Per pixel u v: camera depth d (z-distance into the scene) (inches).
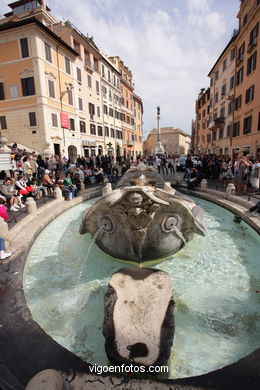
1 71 842.8
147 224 161.9
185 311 140.7
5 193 345.1
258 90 739.4
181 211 173.9
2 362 92.6
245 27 815.7
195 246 231.8
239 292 159.9
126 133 1786.4
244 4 857.5
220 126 1206.9
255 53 761.6
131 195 146.5
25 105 840.3
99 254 218.8
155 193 169.9
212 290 162.1
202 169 634.2
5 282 152.3
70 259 215.9
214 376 83.4
